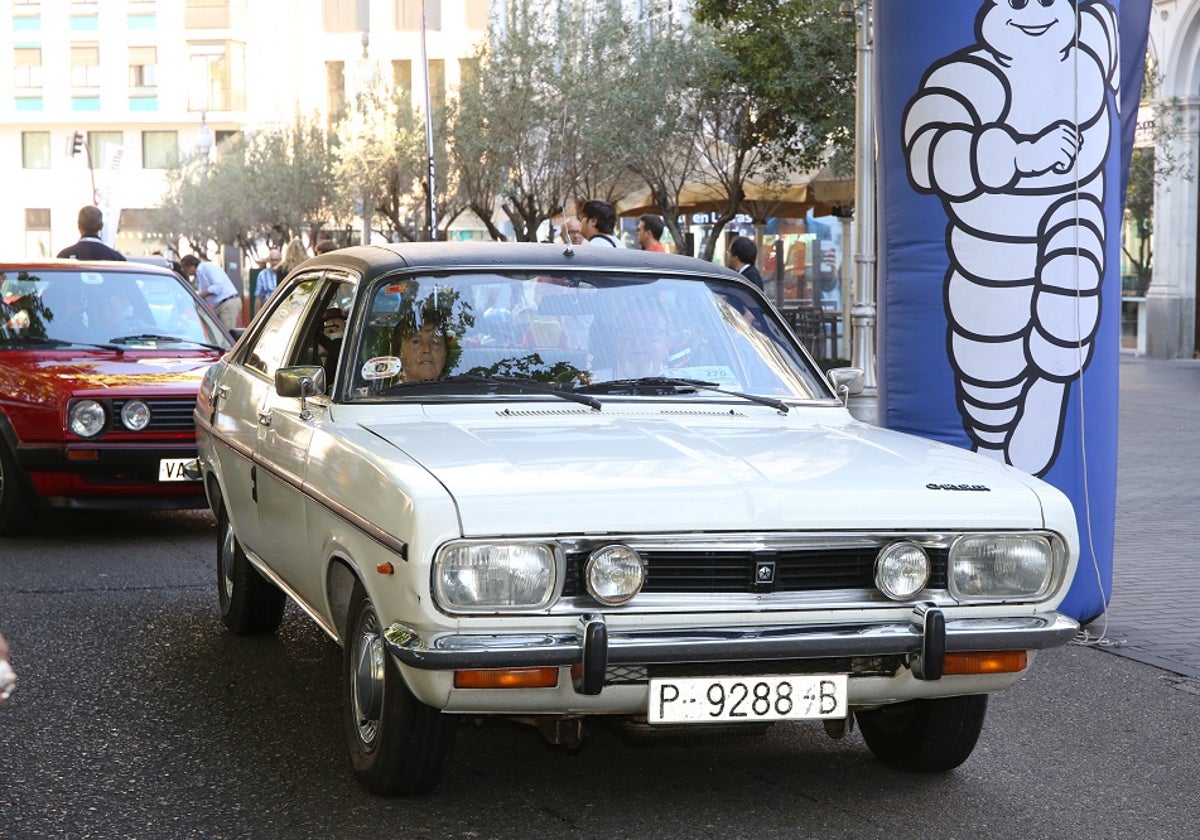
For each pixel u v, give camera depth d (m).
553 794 5.06
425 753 4.75
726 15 22.70
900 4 7.60
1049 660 7.12
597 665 4.28
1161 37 28.36
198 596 8.36
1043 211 7.46
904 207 7.72
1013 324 7.51
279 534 5.93
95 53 73.44
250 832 4.67
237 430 6.64
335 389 5.48
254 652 7.03
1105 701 6.42
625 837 4.67
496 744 5.61
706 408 5.63
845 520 4.53
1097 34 7.50
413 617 4.33
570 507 4.36
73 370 10.27
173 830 4.69
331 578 5.20
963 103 7.47
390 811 4.86
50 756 5.45
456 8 63.59
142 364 10.50
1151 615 8.03
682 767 5.39
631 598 4.39
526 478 4.48
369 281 5.73
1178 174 28.50
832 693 4.59
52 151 74.25
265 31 72.88
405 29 64.31
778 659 4.47
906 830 4.79
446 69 63.88
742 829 4.76
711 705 4.50
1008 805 5.07
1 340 10.82
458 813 4.85
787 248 30.16
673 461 4.77
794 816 4.90
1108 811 5.03
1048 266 7.48
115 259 14.98
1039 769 5.48
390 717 4.70
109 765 5.34
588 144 26.33
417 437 5.02
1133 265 30.23
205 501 10.27
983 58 7.43
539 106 28.66
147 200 73.88
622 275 6.03
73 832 4.67
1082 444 7.55
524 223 31.09
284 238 52.12
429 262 5.84
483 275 5.84
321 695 6.27
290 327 6.50
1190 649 7.30
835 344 24.69
